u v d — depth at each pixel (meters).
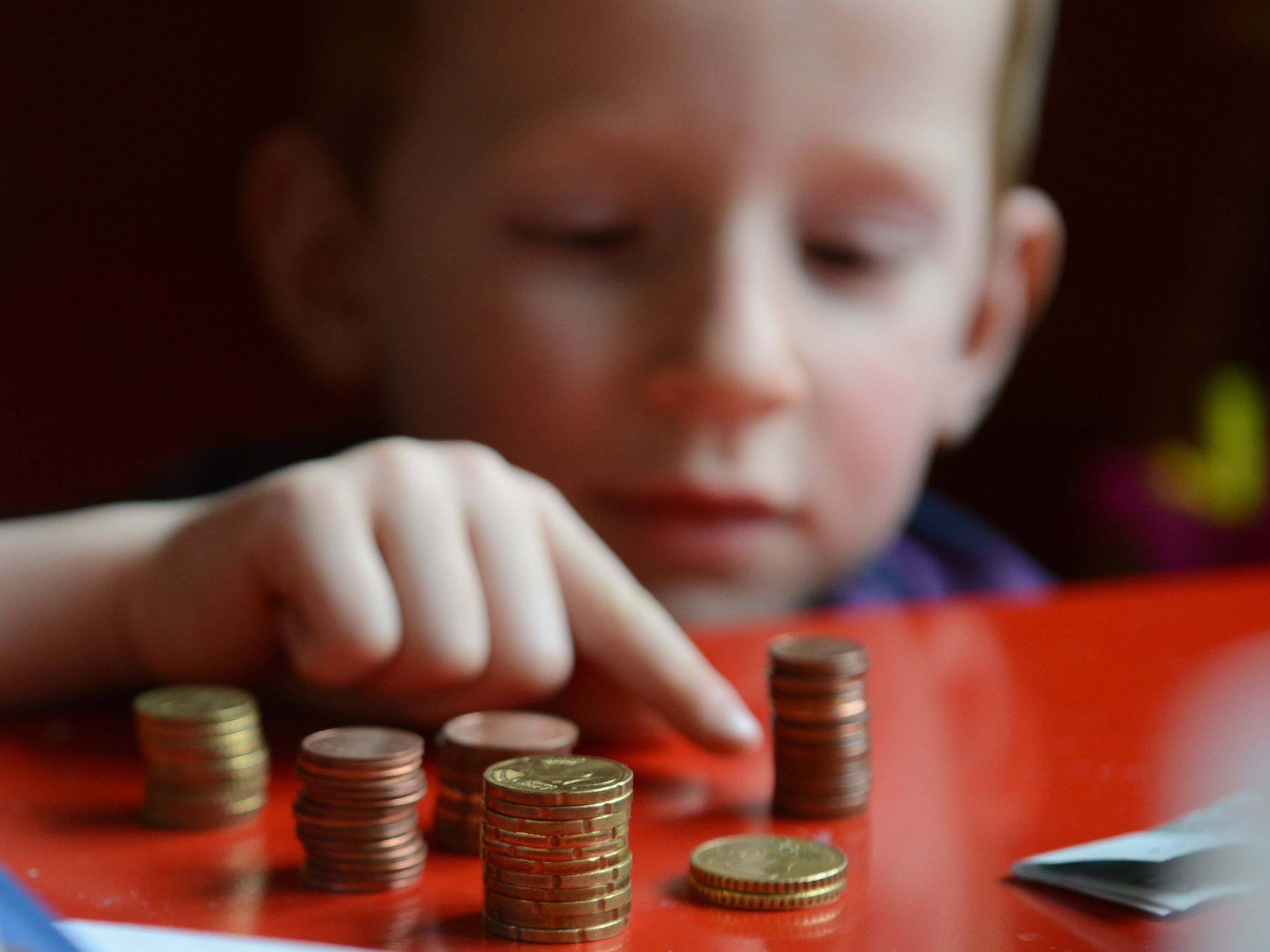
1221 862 0.48
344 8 1.35
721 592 1.22
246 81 3.80
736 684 0.83
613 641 0.69
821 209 1.16
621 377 1.15
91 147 3.70
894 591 1.58
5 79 3.58
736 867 0.48
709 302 1.11
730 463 1.16
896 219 1.19
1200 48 4.14
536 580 0.70
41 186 3.65
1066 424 4.17
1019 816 0.58
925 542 1.76
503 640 0.67
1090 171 4.25
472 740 0.54
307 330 1.41
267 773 0.62
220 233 3.79
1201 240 3.49
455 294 1.20
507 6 1.14
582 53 1.11
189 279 3.70
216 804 0.55
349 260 1.39
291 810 0.58
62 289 3.63
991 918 0.46
